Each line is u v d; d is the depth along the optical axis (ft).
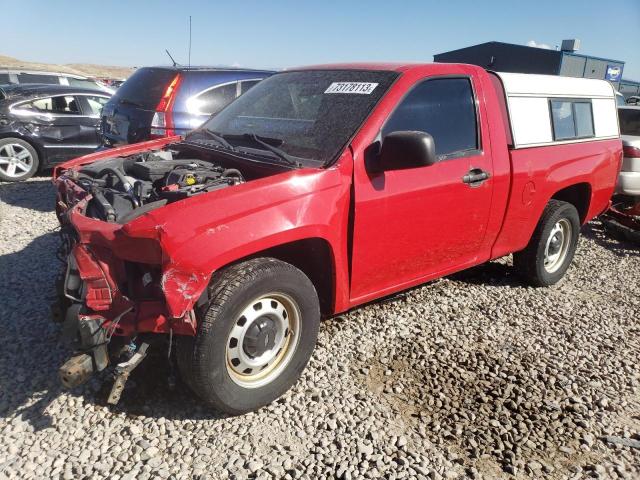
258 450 9.03
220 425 9.57
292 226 9.47
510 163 13.65
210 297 8.82
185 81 21.27
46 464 8.48
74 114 31.01
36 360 11.21
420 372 11.57
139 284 8.89
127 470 8.43
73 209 9.79
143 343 8.89
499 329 13.76
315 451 9.07
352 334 12.90
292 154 11.16
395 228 11.39
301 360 10.43
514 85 14.20
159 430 9.36
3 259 16.90
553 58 66.49
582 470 9.02
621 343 13.50
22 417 9.50
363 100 11.50
